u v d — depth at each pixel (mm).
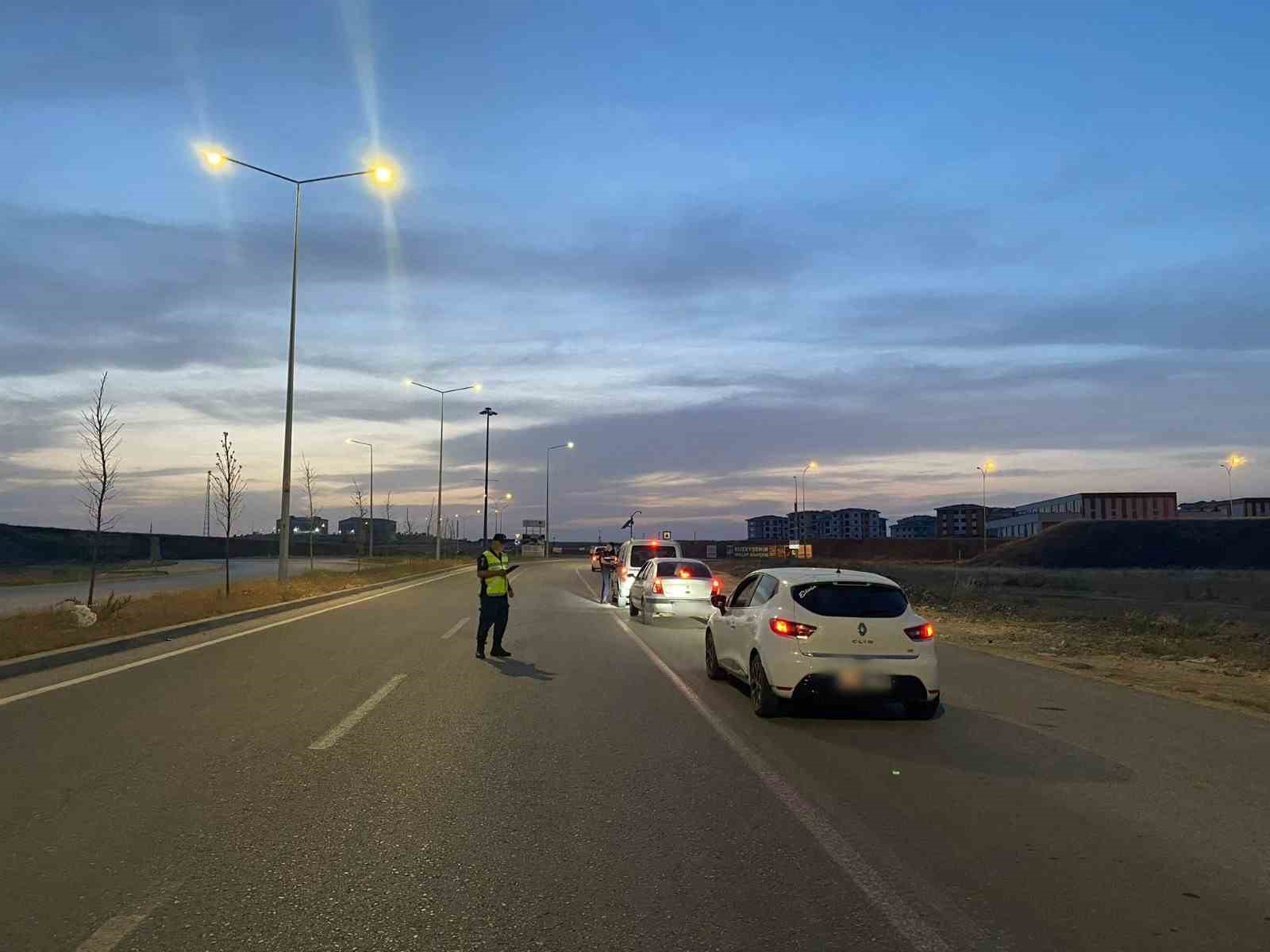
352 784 7129
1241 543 76562
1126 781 7547
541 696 11055
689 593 20266
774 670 9773
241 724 9203
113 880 5160
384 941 4441
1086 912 4867
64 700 10398
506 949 4375
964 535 169000
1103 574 61094
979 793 7133
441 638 16906
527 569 61562
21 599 27453
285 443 26922
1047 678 13375
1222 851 5836
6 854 5551
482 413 68438
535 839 5910
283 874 5262
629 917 4738
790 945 4449
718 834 6070
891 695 9680
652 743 8680
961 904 4961
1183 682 13391
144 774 7348
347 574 40594
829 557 100625
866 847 5844
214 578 40750
